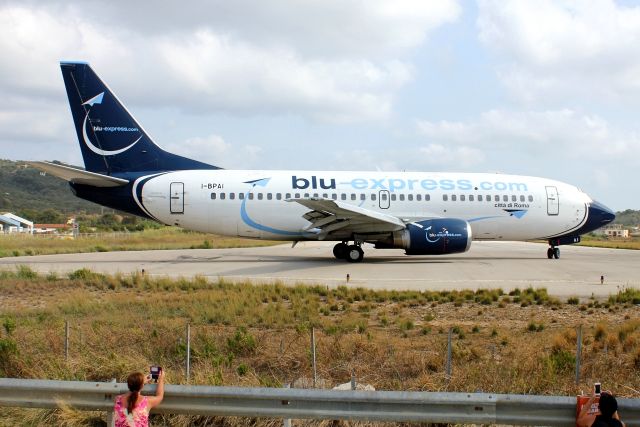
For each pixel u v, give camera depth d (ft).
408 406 22.08
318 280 74.18
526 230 103.50
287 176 97.86
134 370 33.22
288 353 37.78
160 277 74.84
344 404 22.25
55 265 91.09
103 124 94.43
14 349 34.68
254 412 22.65
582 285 70.74
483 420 21.93
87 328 43.32
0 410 27.99
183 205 94.53
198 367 34.94
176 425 26.71
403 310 55.16
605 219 106.42
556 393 29.86
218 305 54.85
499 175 105.40
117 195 94.32
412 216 99.30
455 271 84.23
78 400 23.56
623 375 33.76
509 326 47.91
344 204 87.40
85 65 93.45
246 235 97.71
